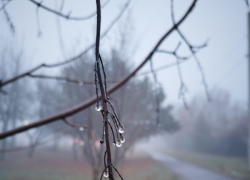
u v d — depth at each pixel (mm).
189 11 1758
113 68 5031
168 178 15773
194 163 26766
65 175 15469
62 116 2289
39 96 14758
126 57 5164
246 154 35219
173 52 1896
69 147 35969
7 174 15641
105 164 608
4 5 1886
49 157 24828
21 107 17312
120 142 672
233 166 22656
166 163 26547
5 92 2605
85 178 14438
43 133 20422
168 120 25531
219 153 39969
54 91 13172
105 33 2350
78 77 4883
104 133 637
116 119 678
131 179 14859
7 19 1892
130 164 22766
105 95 698
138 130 5574
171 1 1814
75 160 21750
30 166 19203
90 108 4480
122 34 5184
